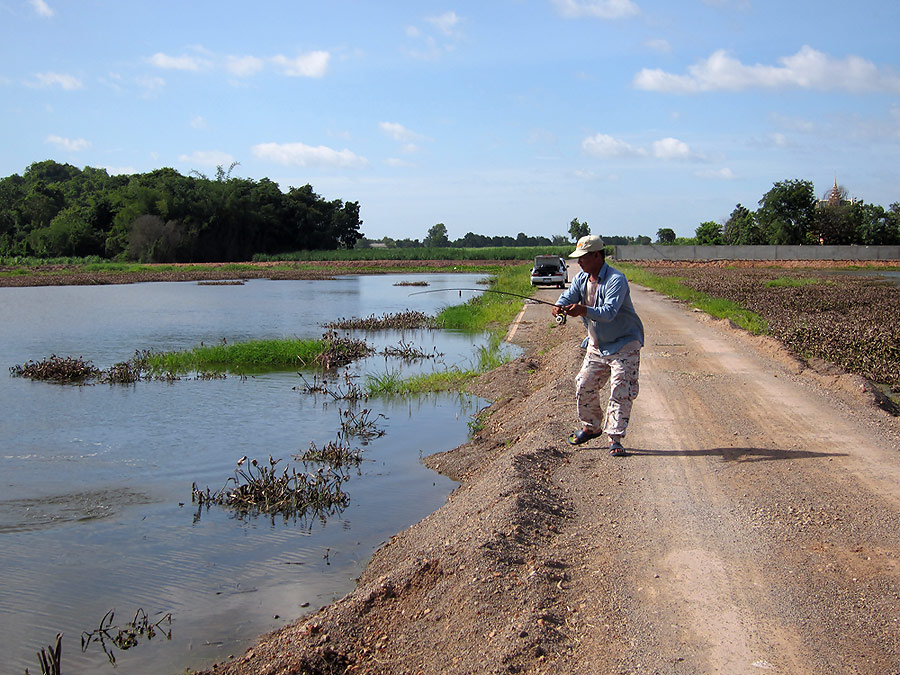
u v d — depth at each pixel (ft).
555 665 13.48
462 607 15.98
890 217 300.61
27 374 55.62
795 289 127.75
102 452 35.37
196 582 21.49
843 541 17.78
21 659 17.60
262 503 28.09
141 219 287.28
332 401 46.78
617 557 17.49
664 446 25.99
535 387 45.34
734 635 13.96
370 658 15.51
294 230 358.02
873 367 47.52
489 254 320.29
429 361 62.95
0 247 317.83
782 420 29.37
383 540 24.44
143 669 16.99
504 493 21.74
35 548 24.12
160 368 58.80
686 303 92.84
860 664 12.83
